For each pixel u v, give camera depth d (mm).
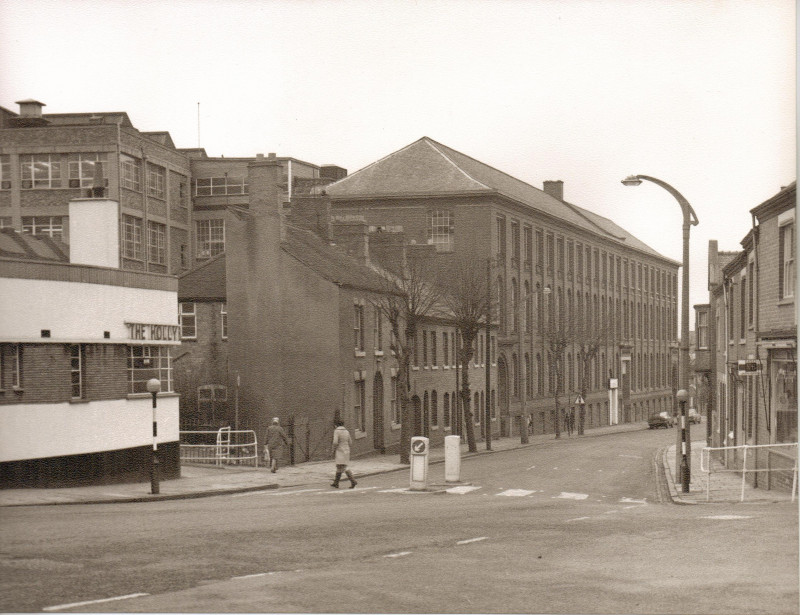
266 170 46625
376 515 20469
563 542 15906
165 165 74688
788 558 14023
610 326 97375
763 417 29641
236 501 25172
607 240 98875
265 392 46156
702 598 11258
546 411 82312
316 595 11305
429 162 74062
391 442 52812
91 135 65312
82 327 28297
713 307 49719
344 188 73875
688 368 31328
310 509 22094
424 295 53906
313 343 45938
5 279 26172
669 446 55188
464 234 71312
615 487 30844
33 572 12672
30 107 65500
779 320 27484
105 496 25219
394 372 53281
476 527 18047
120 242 66312
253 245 46594
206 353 47250
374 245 61375
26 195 64750
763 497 25344
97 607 10648
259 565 13391
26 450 26656
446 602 11008
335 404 45625
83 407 28297
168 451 32281
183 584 11938
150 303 31516
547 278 83062
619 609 10703
